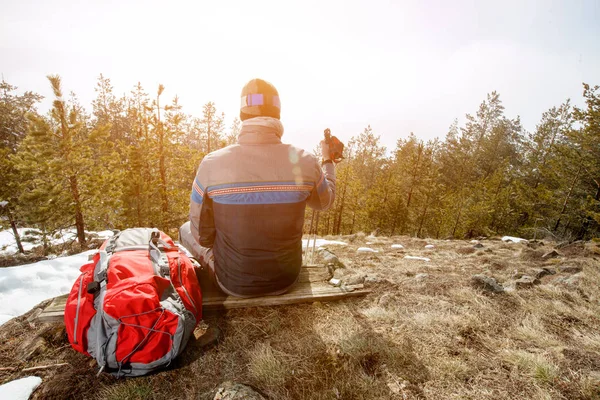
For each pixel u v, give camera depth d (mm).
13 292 3006
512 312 2449
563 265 3678
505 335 2137
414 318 2314
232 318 2205
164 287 1776
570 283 3020
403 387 1656
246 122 1695
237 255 1861
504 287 2961
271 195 1690
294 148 1771
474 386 1664
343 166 21531
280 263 1928
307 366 1802
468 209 18094
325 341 2020
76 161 9555
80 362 1785
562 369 1765
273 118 1712
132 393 1584
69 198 9797
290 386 1658
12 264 5051
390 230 20234
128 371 1553
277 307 2357
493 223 18734
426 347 1982
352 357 1870
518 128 33094
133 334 1510
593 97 13992
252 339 2018
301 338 2041
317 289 2523
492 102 33406
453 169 30953
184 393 1605
